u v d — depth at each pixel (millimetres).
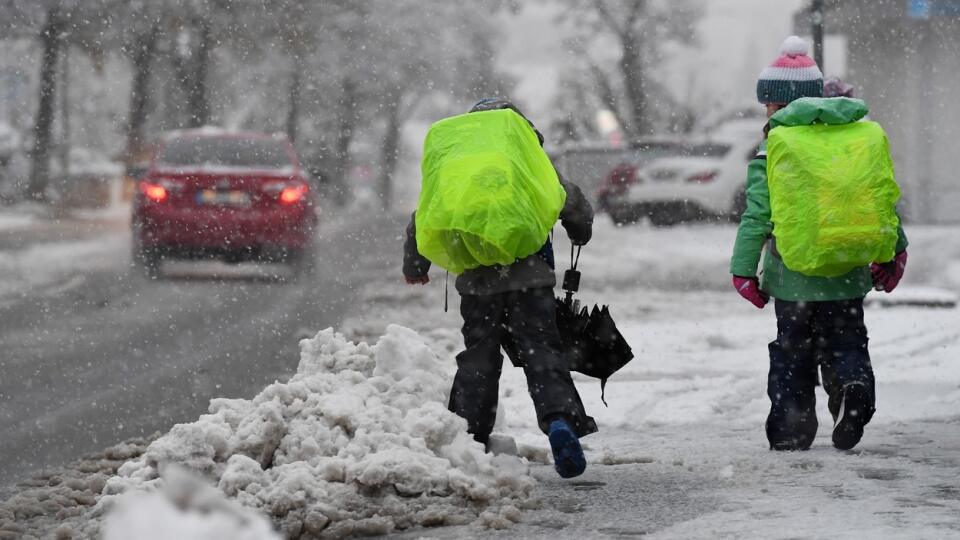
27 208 109562
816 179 17266
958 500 14742
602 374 16625
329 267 56156
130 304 41938
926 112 87812
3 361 30094
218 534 7820
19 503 15680
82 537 13734
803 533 13117
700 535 13234
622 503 14922
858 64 89375
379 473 14523
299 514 13914
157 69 132125
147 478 14977
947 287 49219
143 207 50000
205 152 51531
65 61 138125
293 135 158625
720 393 24391
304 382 16094
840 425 17516
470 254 15695
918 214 87438
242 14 123500
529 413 21953
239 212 50125
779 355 18391
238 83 155375
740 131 82312
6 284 47969
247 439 15008
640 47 174625
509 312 15984
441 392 16578
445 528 13914
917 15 84188
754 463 17266
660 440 19859
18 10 112750
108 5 116000
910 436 19578
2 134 140000
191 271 53625
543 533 13547
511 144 15625
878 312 39500
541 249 16062
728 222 79688
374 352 17031
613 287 47969
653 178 79938
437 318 37312
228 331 35281
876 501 14695
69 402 24719
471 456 15305
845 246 17172
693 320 37469
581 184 98438
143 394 25578
